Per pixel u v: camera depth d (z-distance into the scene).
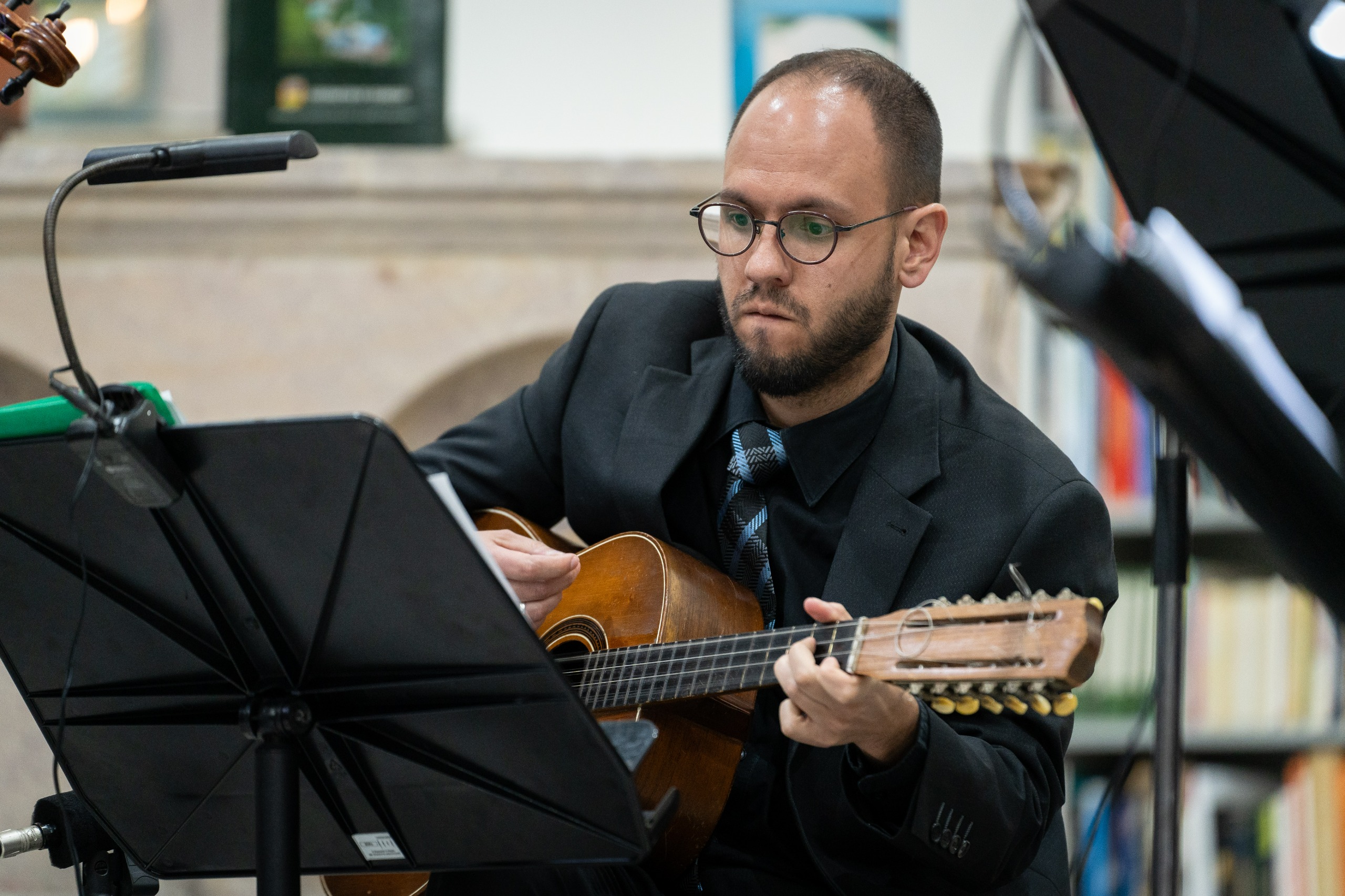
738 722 3.08
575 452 3.68
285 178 6.01
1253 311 2.30
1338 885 5.43
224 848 2.75
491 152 6.20
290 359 6.10
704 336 3.80
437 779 2.46
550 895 2.90
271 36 6.10
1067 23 2.23
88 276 6.10
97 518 2.33
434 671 2.36
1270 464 2.04
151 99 6.12
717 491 3.47
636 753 2.35
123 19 4.06
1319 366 2.27
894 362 3.36
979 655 2.35
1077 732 5.57
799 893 3.08
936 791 2.65
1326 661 5.56
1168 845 2.57
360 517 2.19
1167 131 2.27
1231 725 5.60
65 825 2.85
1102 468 5.65
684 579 3.28
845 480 3.30
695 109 6.20
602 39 6.23
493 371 6.23
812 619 3.20
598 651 3.24
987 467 3.16
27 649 2.58
